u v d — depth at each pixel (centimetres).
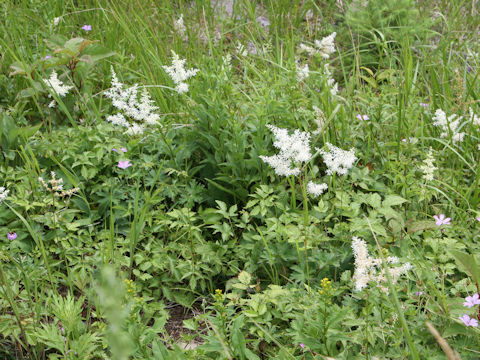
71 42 378
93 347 218
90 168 331
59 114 388
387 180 356
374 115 385
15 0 521
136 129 335
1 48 432
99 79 443
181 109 392
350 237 288
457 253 217
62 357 228
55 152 336
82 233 308
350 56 552
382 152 367
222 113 331
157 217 301
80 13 532
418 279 256
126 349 116
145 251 293
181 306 291
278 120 352
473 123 382
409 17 552
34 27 484
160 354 208
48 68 393
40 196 305
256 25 517
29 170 298
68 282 262
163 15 550
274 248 286
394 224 291
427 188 333
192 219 300
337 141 366
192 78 406
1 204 299
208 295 294
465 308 225
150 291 284
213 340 213
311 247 270
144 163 321
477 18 610
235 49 534
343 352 217
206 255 292
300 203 329
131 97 331
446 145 348
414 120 380
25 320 228
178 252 303
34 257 280
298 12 602
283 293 242
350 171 342
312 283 275
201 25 557
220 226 304
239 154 323
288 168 287
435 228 296
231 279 287
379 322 223
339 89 523
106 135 348
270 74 462
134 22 517
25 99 388
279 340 243
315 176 333
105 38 512
